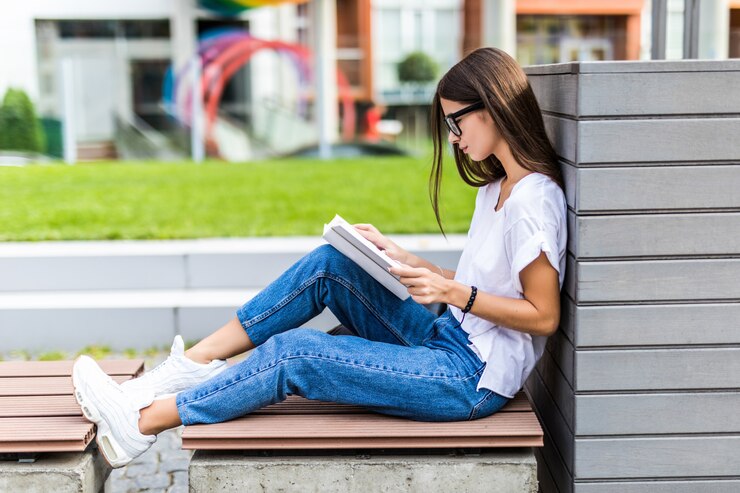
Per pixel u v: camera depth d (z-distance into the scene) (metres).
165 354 4.42
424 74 13.62
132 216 6.31
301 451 2.28
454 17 14.15
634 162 2.19
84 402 2.28
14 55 12.64
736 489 2.31
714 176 2.19
